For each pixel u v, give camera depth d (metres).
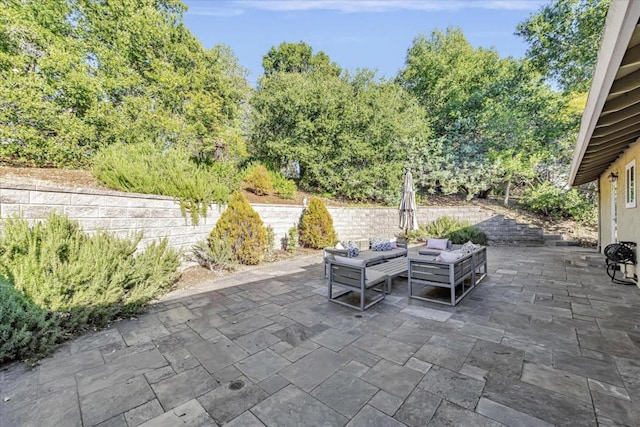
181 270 5.90
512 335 3.17
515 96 12.26
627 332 3.22
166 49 9.38
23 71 5.73
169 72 8.93
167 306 4.13
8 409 2.00
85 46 7.71
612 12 1.85
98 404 2.05
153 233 5.54
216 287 5.12
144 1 8.82
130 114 7.95
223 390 2.22
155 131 8.34
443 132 13.85
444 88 14.31
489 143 12.59
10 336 2.60
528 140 11.88
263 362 2.63
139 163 5.98
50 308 3.03
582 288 5.05
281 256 8.00
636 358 2.65
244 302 4.32
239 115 12.62
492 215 11.35
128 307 3.73
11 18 5.80
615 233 7.36
